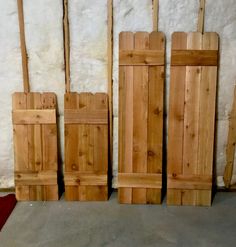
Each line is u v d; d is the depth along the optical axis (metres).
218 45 2.67
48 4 2.66
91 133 2.80
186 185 2.78
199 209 2.73
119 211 2.69
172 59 2.67
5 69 2.79
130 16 2.68
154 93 2.71
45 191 2.86
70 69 2.79
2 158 2.96
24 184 2.84
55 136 2.82
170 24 2.69
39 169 2.84
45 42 2.74
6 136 2.92
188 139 2.75
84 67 2.79
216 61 2.66
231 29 2.70
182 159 2.77
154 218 2.59
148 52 2.67
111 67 2.76
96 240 2.31
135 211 2.69
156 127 2.75
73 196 2.86
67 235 2.37
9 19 2.69
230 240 2.32
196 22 2.68
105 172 2.83
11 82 2.81
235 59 2.76
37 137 2.81
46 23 2.70
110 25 2.68
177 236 2.36
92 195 2.86
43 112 2.79
